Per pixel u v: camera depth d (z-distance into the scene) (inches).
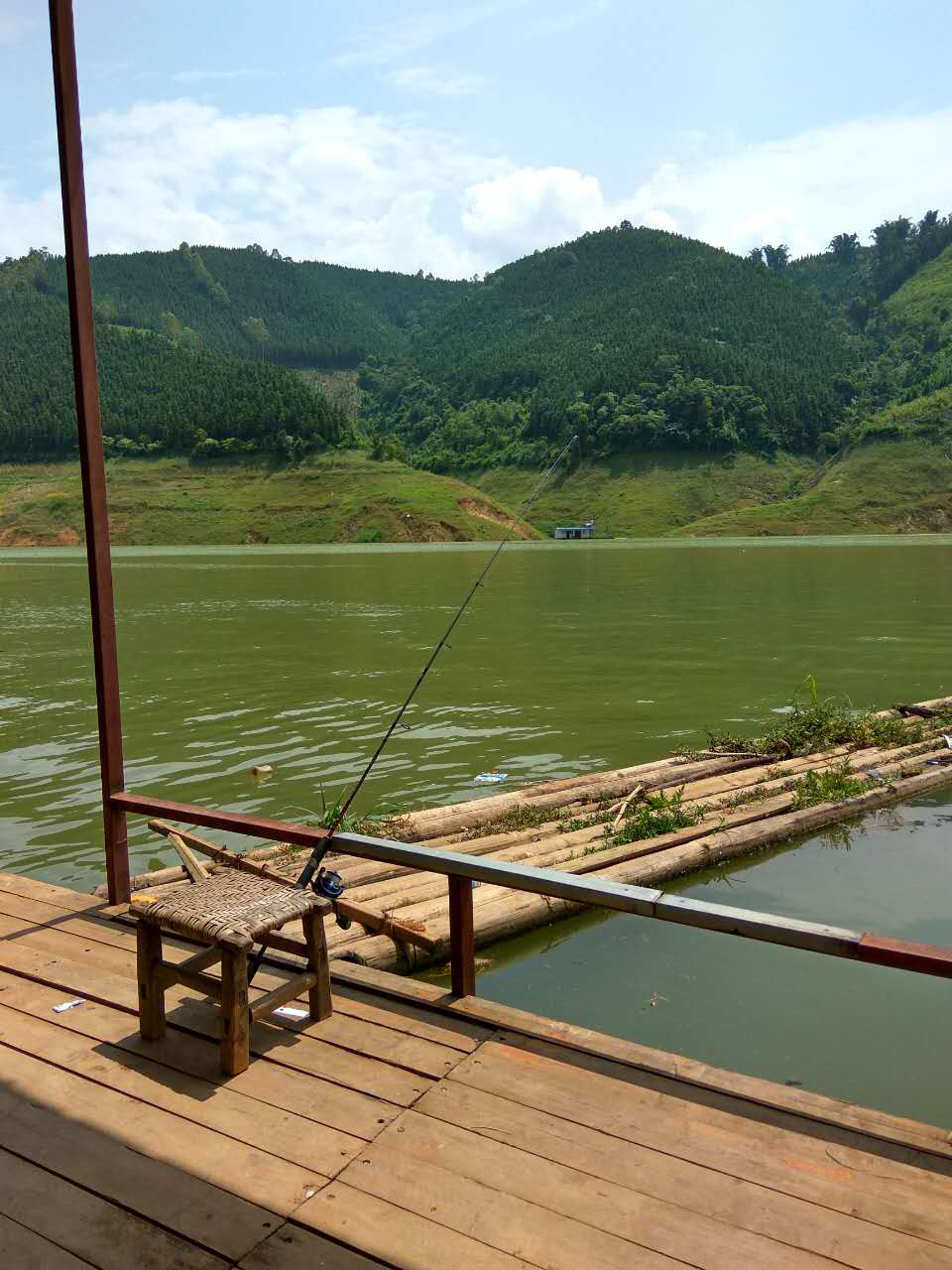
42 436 6107.3
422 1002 151.4
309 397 6003.9
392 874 265.0
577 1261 97.9
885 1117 120.7
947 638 845.2
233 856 263.4
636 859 279.4
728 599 1289.4
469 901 152.3
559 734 481.1
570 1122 120.5
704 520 5201.8
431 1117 122.0
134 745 469.4
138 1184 110.7
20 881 211.8
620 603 1253.7
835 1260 97.7
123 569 2357.3
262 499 5032.0
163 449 5782.5
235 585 1705.2
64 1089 129.7
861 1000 203.5
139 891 253.1
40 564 2746.1
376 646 835.4
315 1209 105.9
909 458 5324.8
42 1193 109.8
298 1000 153.5
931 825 325.1
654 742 462.3
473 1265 97.7
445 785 389.4
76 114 178.7
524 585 1622.8
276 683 646.5
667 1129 118.9
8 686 652.1
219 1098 127.0
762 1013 198.1
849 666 694.5
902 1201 105.9
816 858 294.8
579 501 5900.6
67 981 161.6
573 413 6560.0
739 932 123.5
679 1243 100.2
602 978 215.9
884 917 249.0
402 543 4345.5
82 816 354.3
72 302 182.9
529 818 320.8
